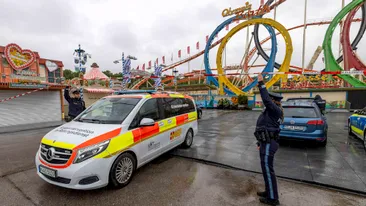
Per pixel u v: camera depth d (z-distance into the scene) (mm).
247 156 4742
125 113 3535
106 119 3498
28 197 2873
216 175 3686
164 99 4590
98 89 18078
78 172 2615
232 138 6797
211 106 24297
